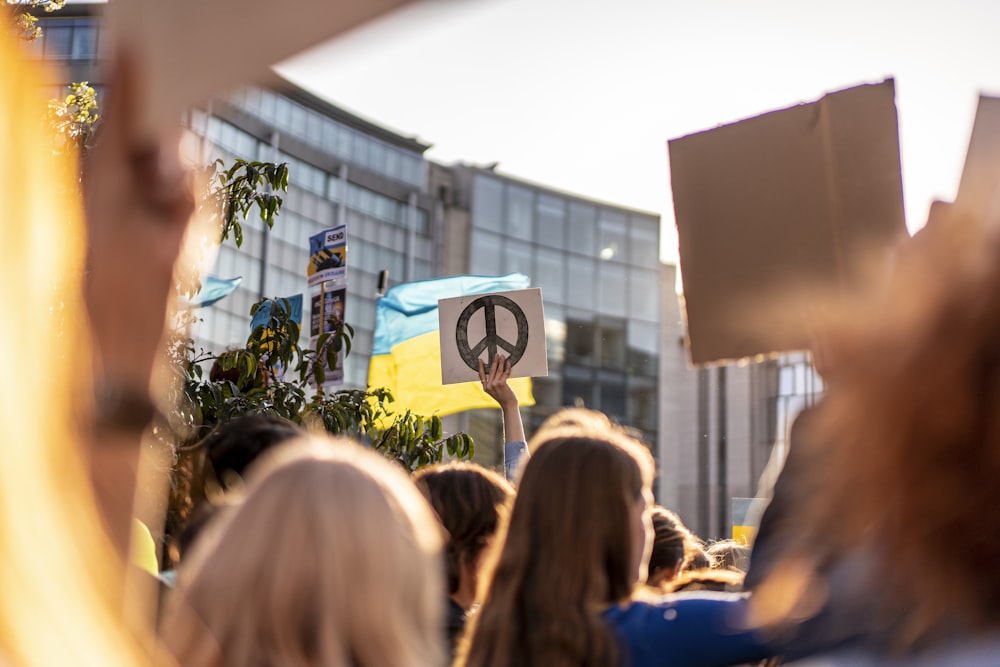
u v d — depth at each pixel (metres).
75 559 0.37
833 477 0.68
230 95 0.37
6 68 0.35
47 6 3.54
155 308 0.52
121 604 0.44
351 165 32.22
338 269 6.48
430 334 6.68
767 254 1.77
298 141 30.50
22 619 0.35
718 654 1.77
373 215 32.94
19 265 0.35
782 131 1.77
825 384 1.32
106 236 0.50
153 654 0.55
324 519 1.16
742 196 1.78
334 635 1.12
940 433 0.61
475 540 2.53
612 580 1.92
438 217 34.69
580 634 1.83
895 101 1.70
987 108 1.17
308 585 1.13
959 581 0.63
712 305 1.82
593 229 37.72
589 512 1.92
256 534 1.16
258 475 1.25
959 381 0.61
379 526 1.18
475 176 35.47
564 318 36.78
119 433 0.52
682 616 1.80
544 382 36.00
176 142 0.49
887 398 0.63
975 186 0.64
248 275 28.70
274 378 5.98
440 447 6.36
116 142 0.49
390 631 1.15
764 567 1.30
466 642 1.97
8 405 0.35
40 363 0.36
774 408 35.69
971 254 0.62
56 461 0.37
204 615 1.14
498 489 2.59
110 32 0.39
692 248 1.85
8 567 0.35
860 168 1.71
